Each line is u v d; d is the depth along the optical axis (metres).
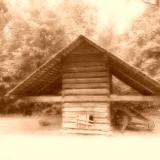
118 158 9.64
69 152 10.66
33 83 15.96
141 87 16.78
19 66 28.14
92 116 15.34
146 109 27.73
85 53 15.39
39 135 15.20
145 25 29.88
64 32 29.20
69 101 15.59
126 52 33.38
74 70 15.59
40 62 28.03
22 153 10.51
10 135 15.27
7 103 28.88
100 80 15.07
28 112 28.05
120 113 16.73
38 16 28.84
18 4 33.34
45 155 10.13
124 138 14.04
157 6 28.72
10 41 30.94
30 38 27.95
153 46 27.86
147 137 14.34
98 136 14.61
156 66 28.17
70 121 15.50
